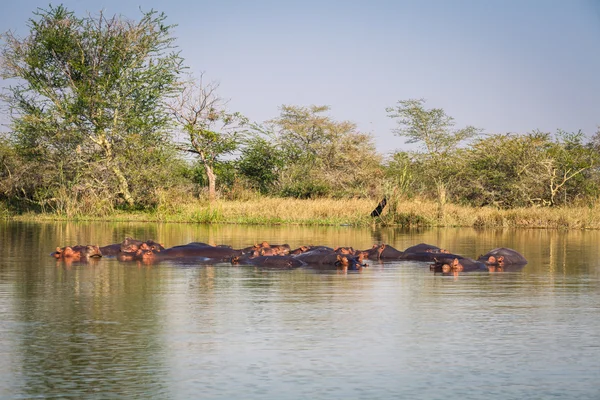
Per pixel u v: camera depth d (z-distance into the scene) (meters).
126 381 7.01
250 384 6.93
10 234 26.95
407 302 11.24
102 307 10.66
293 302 11.20
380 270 15.65
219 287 12.78
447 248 21.70
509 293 12.21
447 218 36.38
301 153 60.12
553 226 35.38
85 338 8.66
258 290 12.44
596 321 9.77
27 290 12.28
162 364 7.57
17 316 9.95
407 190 41.22
